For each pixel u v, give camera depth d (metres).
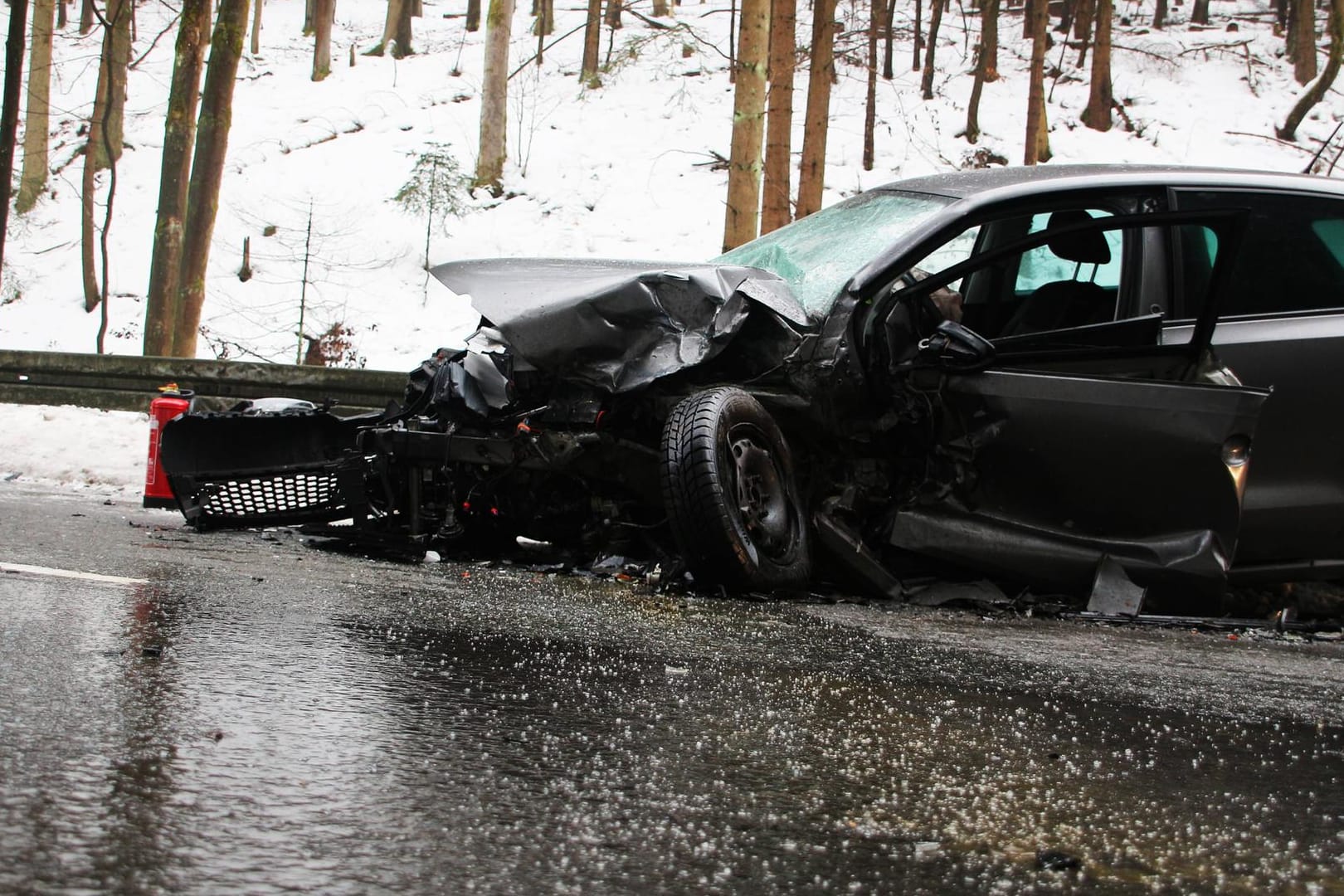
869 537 5.05
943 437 4.87
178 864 1.52
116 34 32.06
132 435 9.32
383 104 35.94
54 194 31.84
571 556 5.54
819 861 1.70
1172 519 4.77
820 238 5.54
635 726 2.42
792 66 13.48
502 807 1.84
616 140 32.78
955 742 2.47
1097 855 1.81
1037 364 4.76
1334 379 5.00
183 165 16.20
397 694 2.55
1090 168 5.42
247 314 25.28
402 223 28.77
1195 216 4.56
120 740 2.03
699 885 1.58
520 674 2.86
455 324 25.16
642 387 4.85
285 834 1.65
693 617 4.05
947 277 4.76
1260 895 1.68
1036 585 4.86
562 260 5.45
